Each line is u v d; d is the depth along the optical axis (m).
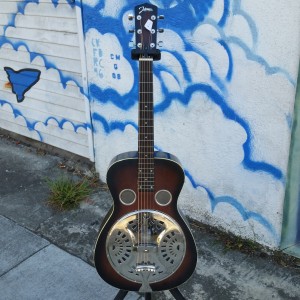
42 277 3.28
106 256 2.43
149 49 2.24
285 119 2.95
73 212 4.08
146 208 2.37
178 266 2.43
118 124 3.99
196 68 3.26
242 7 2.88
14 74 5.10
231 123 3.23
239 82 3.07
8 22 4.82
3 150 5.34
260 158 3.17
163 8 3.25
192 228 3.75
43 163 4.99
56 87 4.70
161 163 2.30
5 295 3.11
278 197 3.18
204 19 3.09
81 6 3.83
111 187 2.33
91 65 3.94
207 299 3.05
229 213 3.53
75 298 3.08
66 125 4.82
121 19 3.54
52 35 4.44
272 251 3.38
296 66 2.79
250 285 3.15
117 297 2.56
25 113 5.24
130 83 3.72
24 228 3.88
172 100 3.49
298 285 3.13
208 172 3.51
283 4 2.71
